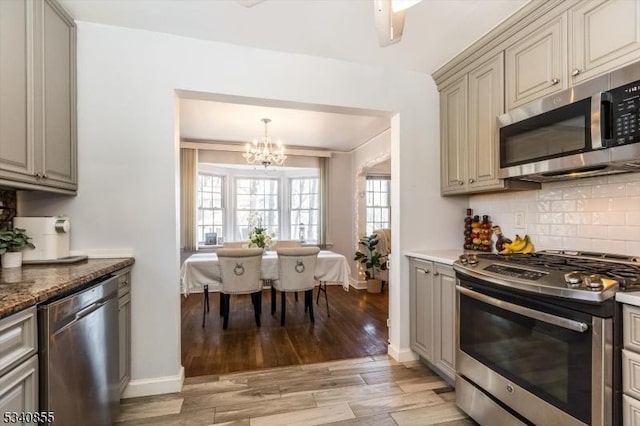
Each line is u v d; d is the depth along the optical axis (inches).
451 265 79.9
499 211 97.3
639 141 50.6
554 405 51.5
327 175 222.7
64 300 46.9
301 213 241.4
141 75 80.5
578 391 48.0
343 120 157.3
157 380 80.7
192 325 135.3
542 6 66.8
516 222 91.3
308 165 220.8
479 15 73.9
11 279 51.7
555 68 65.5
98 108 78.5
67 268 62.7
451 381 85.4
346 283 151.3
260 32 80.7
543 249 83.1
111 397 63.0
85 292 53.0
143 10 72.8
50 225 69.3
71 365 48.3
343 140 198.1
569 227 76.7
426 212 103.0
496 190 86.4
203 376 90.0
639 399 42.4
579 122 58.7
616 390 44.8
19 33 57.8
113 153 79.1
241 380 87.7
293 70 90.4
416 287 97.0
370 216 236.4
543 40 68.3
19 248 66.2
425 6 70.5
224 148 201.3
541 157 66.4
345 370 93.7
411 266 99.8
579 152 58.7
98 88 78.5
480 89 86.5
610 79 54.1
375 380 87.8
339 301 175.6
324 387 84.1
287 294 190.7
